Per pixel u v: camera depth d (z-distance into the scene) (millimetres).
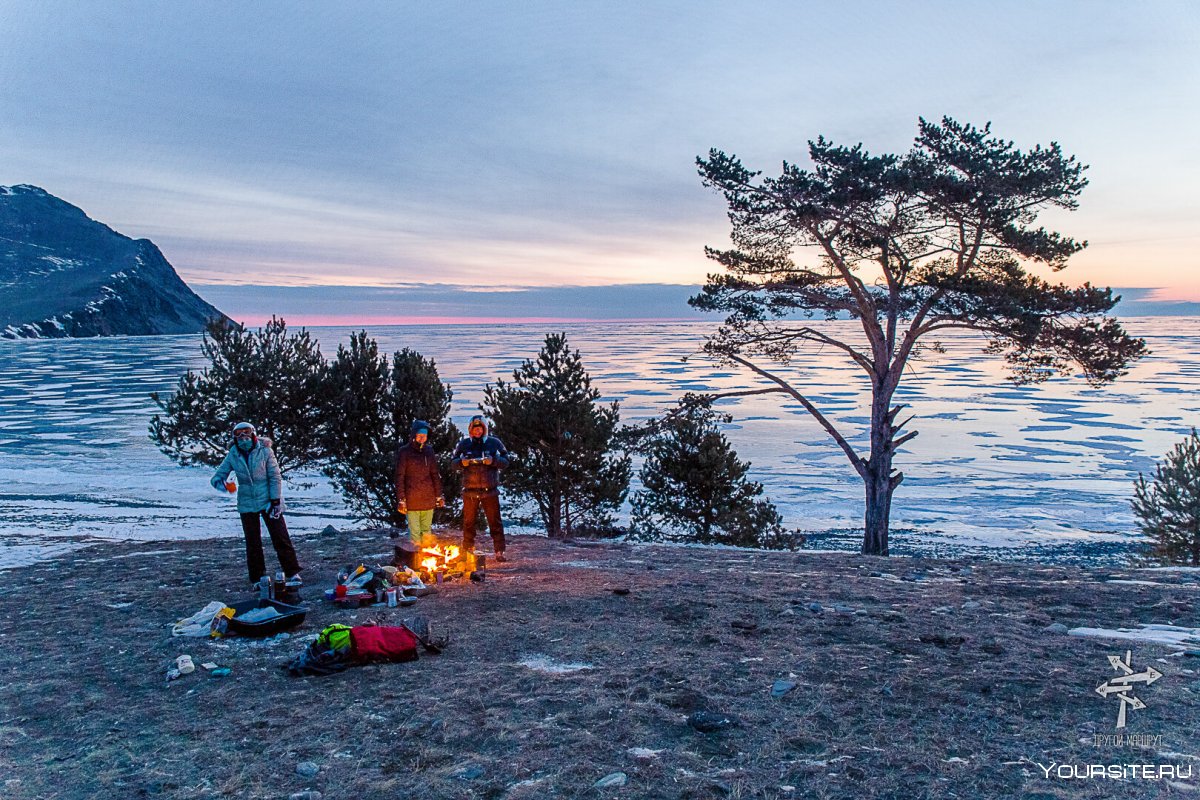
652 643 6934
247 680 6238
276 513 9703
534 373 19469
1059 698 5223
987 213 16703
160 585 10125
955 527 36750
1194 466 19578
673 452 21922
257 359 19281
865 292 18859
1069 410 93875
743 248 20062
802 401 20891
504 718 5234
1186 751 4316
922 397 112750
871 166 16688
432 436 18281
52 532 21938
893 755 4461
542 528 27172
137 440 64625
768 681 5789
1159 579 9867
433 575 9734
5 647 7395
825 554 13172
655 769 4391
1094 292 16422
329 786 4348
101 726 5348
